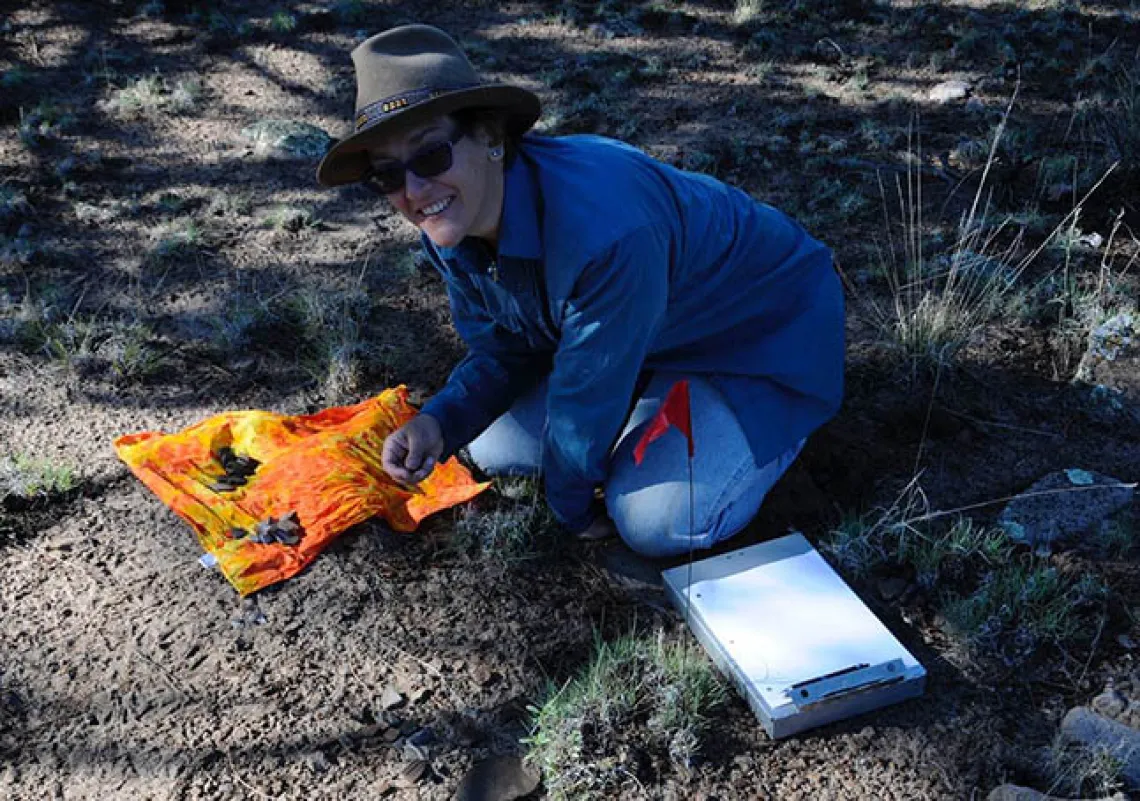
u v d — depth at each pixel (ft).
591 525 11.00
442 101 8.05
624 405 9.74
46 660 9.83
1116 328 13.43
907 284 13.99
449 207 8.66
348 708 9.41
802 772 8.89
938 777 8.84
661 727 9.05
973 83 19.58
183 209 16.44
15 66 19.93
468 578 10.64
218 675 9.70
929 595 10.44
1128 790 8.65
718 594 10.07
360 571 10.67
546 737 8.95
